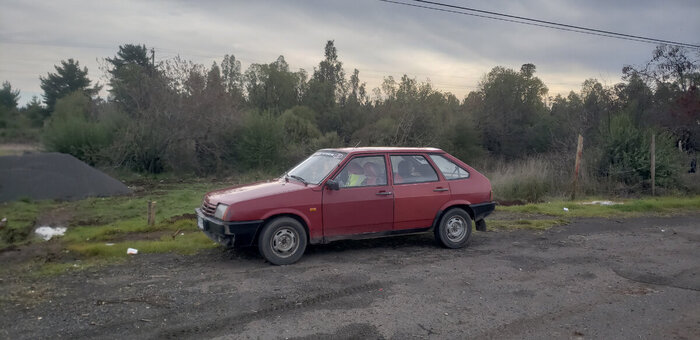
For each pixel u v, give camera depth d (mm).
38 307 4918
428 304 5273
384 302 5297
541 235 9141
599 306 5344
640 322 4910
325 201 6836
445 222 7730
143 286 5641
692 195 15938
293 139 27188
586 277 6434
